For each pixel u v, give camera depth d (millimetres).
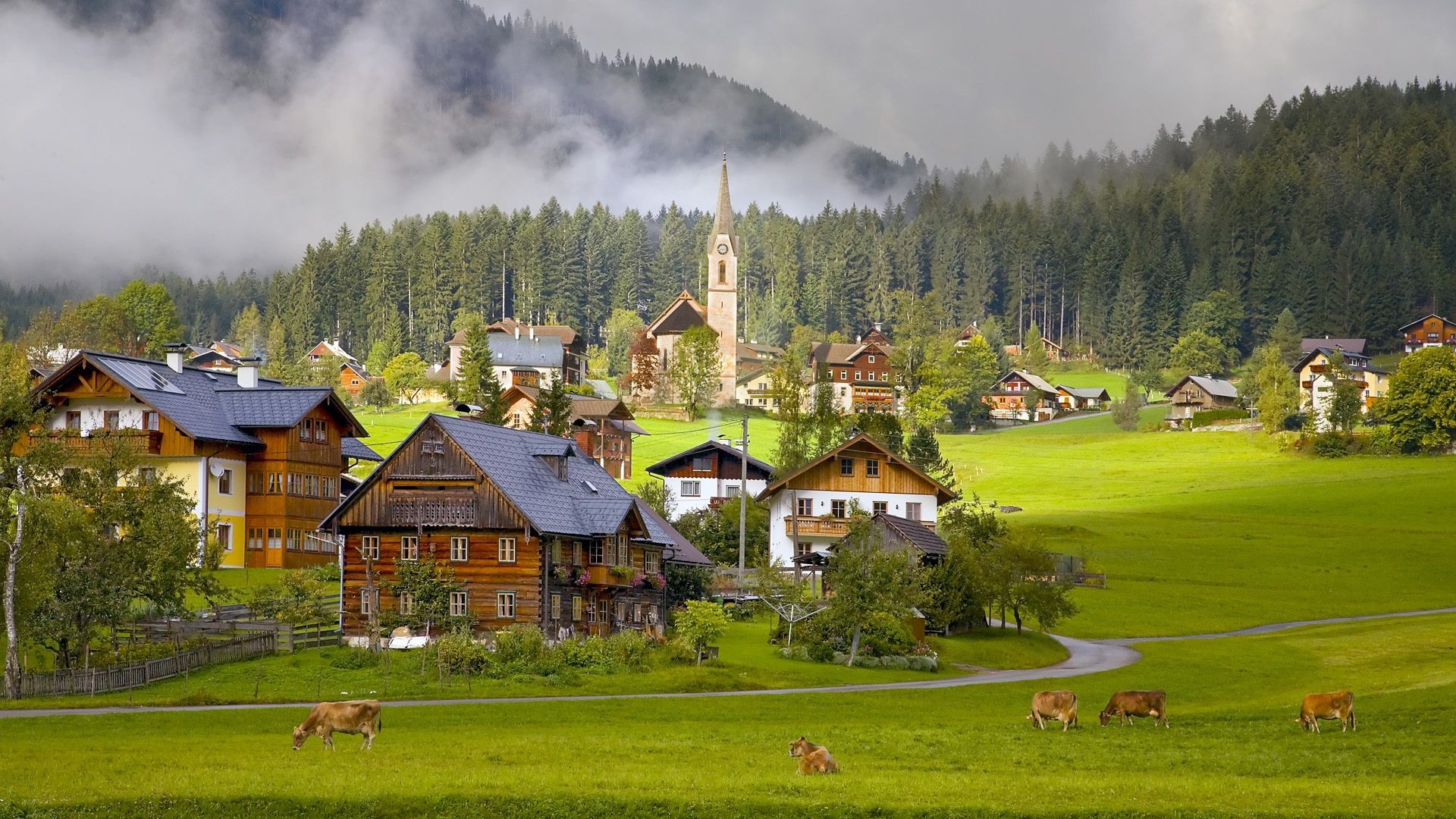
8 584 70000
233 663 76750
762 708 65750
